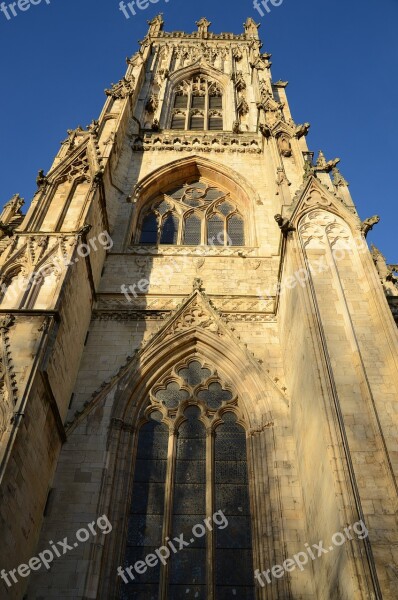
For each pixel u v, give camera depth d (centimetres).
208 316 3334
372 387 2166
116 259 3791
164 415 2938
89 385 2967
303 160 3962
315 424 2250
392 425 2039
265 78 6056
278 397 2905
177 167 4738
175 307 3422
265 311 3384
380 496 1862
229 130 5478
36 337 2464
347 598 1742
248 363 3089
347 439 2017
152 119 5703
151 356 3128
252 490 2605
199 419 2936
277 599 2183
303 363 2544
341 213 3070
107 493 2511
